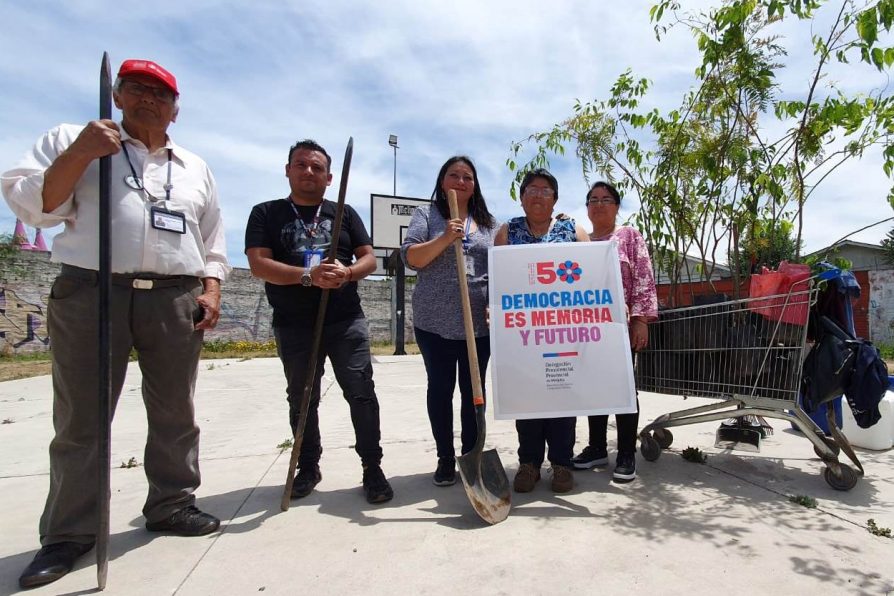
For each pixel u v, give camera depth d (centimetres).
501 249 311
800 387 312
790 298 300
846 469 299
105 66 210
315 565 224
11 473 367
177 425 259
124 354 240
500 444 416
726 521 262
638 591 199
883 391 287
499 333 302
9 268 1312
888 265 2011
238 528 264
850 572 211
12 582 215
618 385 297
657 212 421
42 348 1367
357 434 304
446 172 326
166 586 209
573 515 274
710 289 446
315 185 310
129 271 238
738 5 346
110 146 206
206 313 266
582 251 310
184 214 253
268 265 294
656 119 429
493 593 199
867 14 307
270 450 412
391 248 1486
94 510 235
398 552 234
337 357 308
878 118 347
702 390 338
